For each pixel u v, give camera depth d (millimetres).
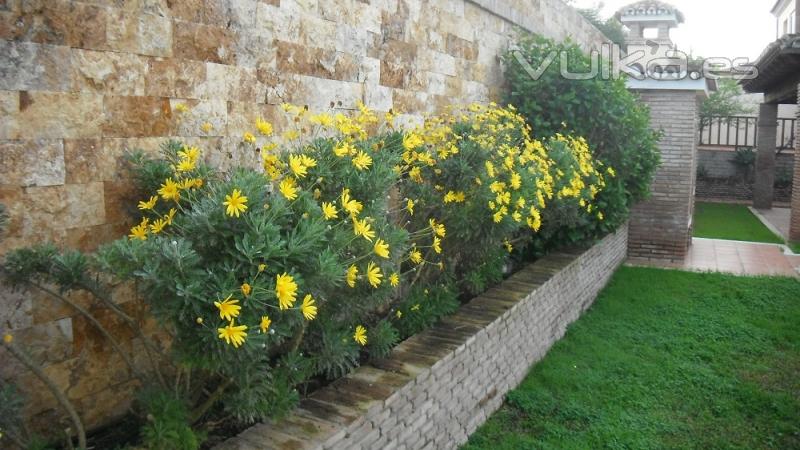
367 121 4512
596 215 7668
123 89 3172
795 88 13695
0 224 2527
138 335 3115
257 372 2809
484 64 7246
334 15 4641
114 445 3154
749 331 6980
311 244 2711
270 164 3426
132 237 2803
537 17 8695
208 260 2678
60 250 2955
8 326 2826
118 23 3125
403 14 5539
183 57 3473
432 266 5098
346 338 3604
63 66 2906
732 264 10469
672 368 5918
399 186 4754
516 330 5449
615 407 5117
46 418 3000
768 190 18125
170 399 2904
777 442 4676
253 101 3951
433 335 4629
